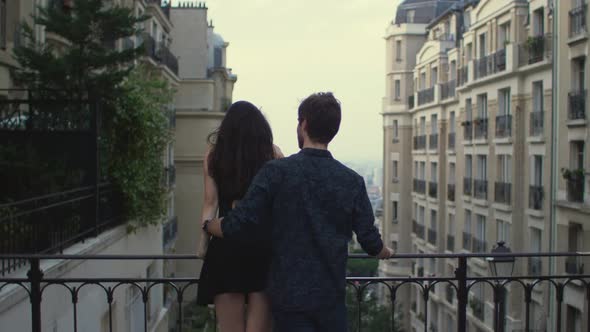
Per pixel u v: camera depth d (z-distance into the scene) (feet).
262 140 13.58
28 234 27.27
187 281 17.57
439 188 129.80
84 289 31.22
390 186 163.73
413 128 155.63
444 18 136.98
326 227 11.41
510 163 91.61
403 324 148.97
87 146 35.63
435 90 131.23
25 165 33.09
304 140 12.21
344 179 11.73
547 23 80.84
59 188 33.94
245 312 13.82
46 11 39.91
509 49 89.86
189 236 119.34
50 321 26.27
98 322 33.78
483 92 102.12
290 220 11.44
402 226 159.53
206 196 13.42
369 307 97.35
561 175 75.05
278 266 11.48
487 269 97.14
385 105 165.78
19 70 40.01
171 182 96.43
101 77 38.93
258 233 12.91
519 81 88.63
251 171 13.33
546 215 80.64
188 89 128.67
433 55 134.21
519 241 88.94
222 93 147.64
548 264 77.82
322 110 11.83
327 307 11.35
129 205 40.81
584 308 66.80
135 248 44.14
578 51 71.51
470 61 106.93
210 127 120.06
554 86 76.95
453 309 115.55
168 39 114.11
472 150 108.06
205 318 78.02
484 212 101.60
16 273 24.44
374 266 171.83
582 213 69.15
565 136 74.43
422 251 143.23
